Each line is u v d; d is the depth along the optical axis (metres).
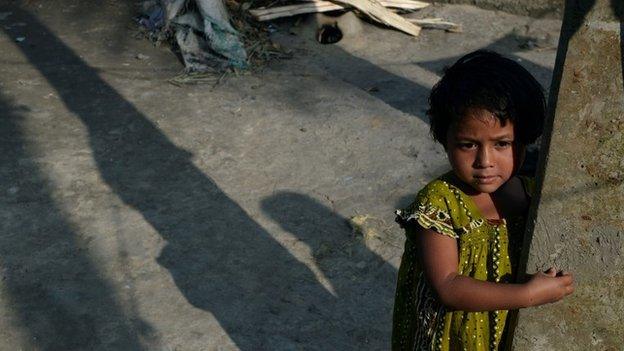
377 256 3.98
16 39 6.24
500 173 1.84
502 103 1.75
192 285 3.81
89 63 5.91
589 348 1.98
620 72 1.70
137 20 6.51
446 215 1.93
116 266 3.93
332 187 4.54
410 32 6.32
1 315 3.63
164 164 4.75
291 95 5.51
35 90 5.55
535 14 6.50
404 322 2.15
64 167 4.71
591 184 1.81
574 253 1.88
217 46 5.90
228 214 4.31
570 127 1.77
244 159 4.80
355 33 6.29
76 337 3.52
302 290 3.78
